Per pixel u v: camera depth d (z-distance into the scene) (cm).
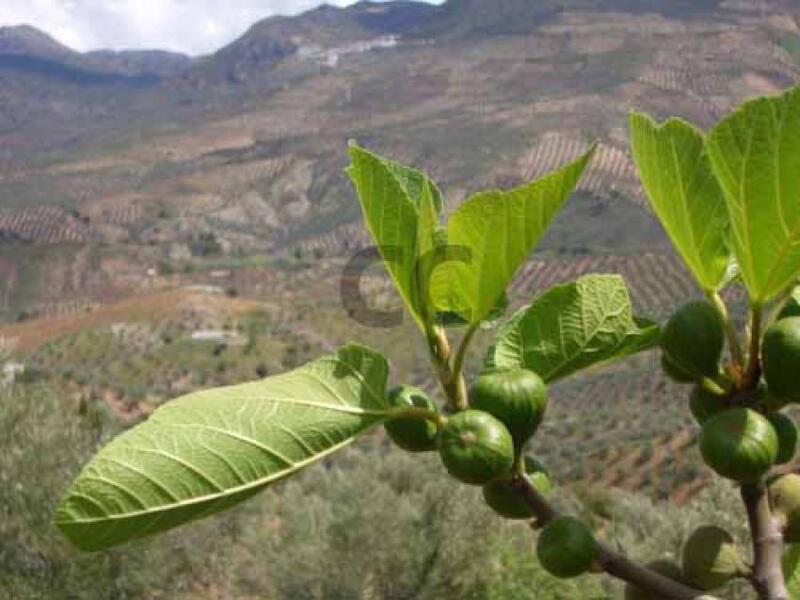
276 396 169
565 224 12688
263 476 167
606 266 10200
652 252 10556
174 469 161
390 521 1991
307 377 173
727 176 161
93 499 158
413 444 187
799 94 153
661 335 194
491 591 1853
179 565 1866
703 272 187
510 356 198
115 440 160
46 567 1653
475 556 1956
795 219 161
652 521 2186
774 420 186
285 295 11288
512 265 179
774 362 172
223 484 164
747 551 1484
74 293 11694
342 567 1980
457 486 1992
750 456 169
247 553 2255
